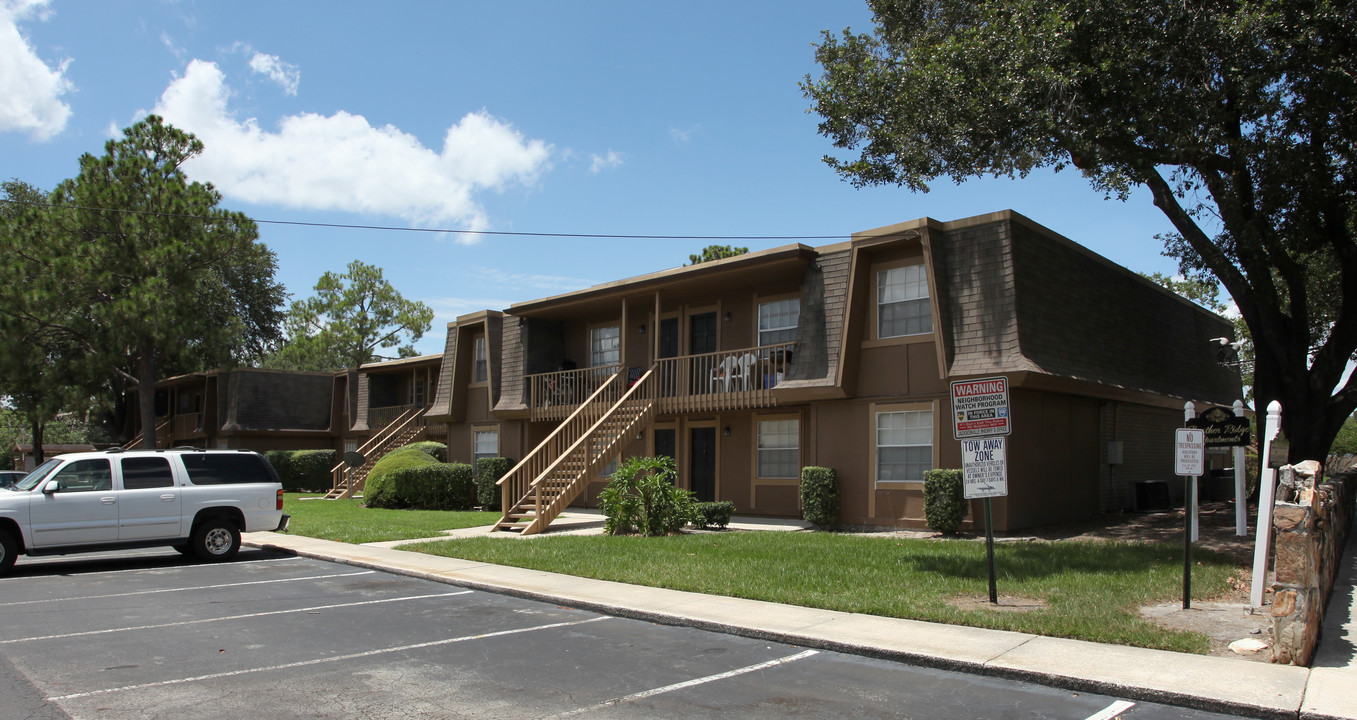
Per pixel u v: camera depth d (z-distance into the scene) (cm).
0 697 641
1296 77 1356
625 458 2358
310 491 3528
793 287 1984
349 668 732
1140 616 884
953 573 1130
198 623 923
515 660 764
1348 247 1625
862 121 1570
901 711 619
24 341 2977
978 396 964
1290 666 696
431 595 1105
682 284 2061
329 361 5462
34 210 2953
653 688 676
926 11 1870
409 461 2531
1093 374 1783
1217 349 2605
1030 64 1341
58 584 1192
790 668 739
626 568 1220
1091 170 1625
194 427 4178
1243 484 1438
